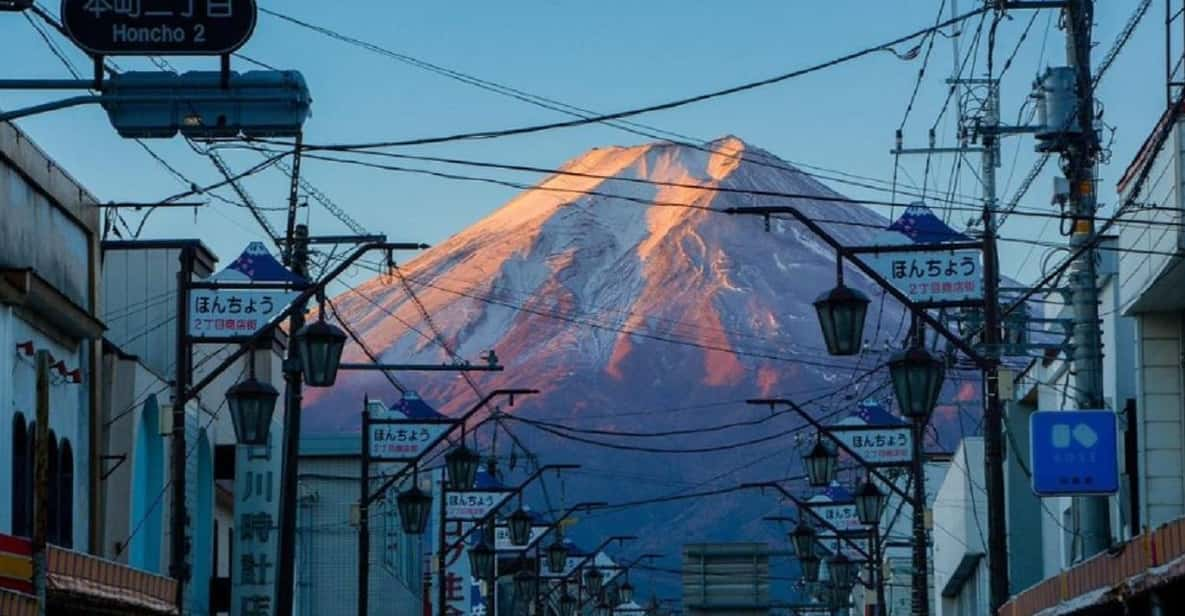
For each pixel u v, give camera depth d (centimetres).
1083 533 3597
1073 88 3400
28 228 4016
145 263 6069
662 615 16038
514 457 7344
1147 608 2597
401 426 4975
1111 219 3341
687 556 12056
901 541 7838
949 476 7488
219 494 6356
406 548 9138
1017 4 3378
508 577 11269
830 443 6550
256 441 3334
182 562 3512
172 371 6056
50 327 4116
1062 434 3228
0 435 3666
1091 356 3269
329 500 8119
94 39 2153
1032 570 6188
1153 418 4234
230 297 3697
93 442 4447
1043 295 4922
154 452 5241
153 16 2161
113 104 2306
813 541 6372
